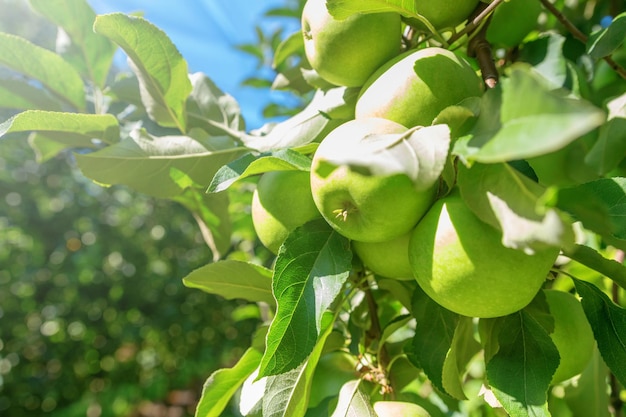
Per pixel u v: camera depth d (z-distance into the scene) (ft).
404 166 0.54
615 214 0.71
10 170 4.51
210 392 0.93
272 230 0.83
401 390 1.02
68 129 1.00
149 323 5.15
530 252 0.51
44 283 4.78
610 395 1.24
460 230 0.63
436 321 0.80
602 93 1.16
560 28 1.24
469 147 0.52
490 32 1.02
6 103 1.18
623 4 1.25
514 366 0.70
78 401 5.17
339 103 0.90
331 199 0.69
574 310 0.84
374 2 0.75
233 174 0.75
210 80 1.22
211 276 0.94
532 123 0.45
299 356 0.68
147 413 6.69
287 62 1.82
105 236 4.99
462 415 1.57
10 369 4.71
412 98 0.72
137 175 1.02
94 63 1.20
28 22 3.63
